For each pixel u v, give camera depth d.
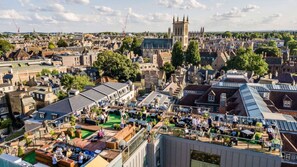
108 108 33.38
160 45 196.62
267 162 20.67
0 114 82.88
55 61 147.75
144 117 29.77
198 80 97.94
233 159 22.12
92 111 31.55
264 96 46.84
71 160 18.75
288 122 31.59
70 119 29.23
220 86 50.66
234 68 101.38
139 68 121.31
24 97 82.31
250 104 37.75
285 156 28.69
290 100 45.19
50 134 25.06
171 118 29.14
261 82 66.75
